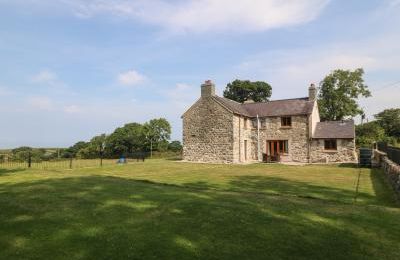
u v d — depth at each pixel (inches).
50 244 242.2
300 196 460.1
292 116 1306.6
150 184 526.0
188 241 253.1
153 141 1804.9
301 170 894.4
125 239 253.3
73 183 492.1
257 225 294.2
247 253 238.4
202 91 1316.4
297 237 272.1
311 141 1262.3
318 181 641.0
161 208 340.2
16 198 375.9
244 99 2472.9
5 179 557.3
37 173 668.7
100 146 1667.1
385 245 266.1
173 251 235.1
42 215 308.3
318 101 1875.0
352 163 1152.2
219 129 1266.0
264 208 351.6
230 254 235.3
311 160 1258.0
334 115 1867.6
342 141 1208.8
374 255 247.4
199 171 852.0
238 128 1288.1
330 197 457.4
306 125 1272.1
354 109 1830.7
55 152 1513.3
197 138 1317.7
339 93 1829.5
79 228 275.1
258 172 831.7
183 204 357.1
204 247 244.2
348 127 1246.3
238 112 1274.6
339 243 265.6
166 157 1649.9
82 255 225.5
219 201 378.6
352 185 583.2
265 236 270.4
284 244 257.6
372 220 323.9
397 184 494.9
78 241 248.5
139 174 759.7
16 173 660.7
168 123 1854.1
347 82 1817.2
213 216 314.3
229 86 2502.5
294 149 1296.8
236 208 346.0
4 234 260.1
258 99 2474.2
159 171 843.4
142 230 273.0
